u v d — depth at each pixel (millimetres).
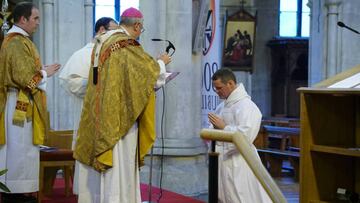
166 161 8453
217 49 8633
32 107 5395
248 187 5082
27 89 5332
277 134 12508
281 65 18891
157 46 8508
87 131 4426
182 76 8500
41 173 6211
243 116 5012
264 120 16016
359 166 3787
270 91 19078
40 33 11859
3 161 5363
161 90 8516
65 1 11945
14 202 5512
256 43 19078
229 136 2574
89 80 4508
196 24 8656
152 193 7477
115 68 4285
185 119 8555
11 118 5348
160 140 8492
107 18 5559
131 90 4258
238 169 5070
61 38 11898
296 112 18750
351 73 3570
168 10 8508
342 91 3209
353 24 13328
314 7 15453
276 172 12117
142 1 8641
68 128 11734
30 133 5410
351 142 3771
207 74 8500
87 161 4402
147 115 4320
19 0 11961
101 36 4492
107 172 4285
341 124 3742
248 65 18344
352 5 13289
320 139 3680
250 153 2453
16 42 5312
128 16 4543
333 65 13367
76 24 12094
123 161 4316
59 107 11680
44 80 5375
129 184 4305
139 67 4293
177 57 8484
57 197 6859
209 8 8570
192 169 8469
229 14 18281
